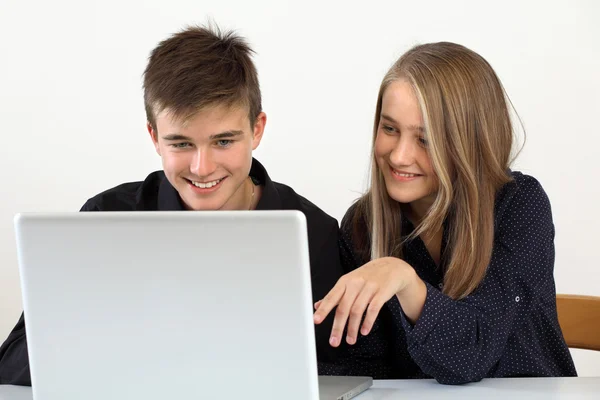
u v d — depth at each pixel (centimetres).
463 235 175
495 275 175
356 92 320
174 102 165
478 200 176
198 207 174
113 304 128
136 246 125
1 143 333
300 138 325
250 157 177
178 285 125
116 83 327
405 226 189
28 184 335
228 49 176
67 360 133
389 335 188
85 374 132
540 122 318
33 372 134
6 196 335
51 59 328
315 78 321
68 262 129
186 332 126
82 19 326
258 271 122
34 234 129
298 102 323
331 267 192
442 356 155
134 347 129
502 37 315
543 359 183
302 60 321
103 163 331
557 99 316
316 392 124
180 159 170
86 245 127
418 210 187
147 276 126
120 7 324
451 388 156
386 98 174
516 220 180
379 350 189
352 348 189
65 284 130
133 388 131
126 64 326
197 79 166
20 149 333
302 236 119
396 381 163
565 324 199
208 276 124
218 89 165
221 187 172
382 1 315
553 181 321
